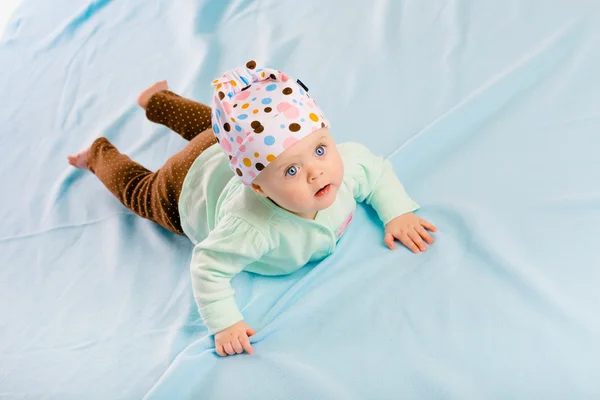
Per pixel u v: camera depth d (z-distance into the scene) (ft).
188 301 4.65
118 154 5.60
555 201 4.28
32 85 7.34
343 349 3.90
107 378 4.23
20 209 5.94
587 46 5.19
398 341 3.84
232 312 4.17
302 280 4.38
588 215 4.14
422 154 4.95
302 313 4.18
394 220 4.50
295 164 3.66
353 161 4.48
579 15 5.45
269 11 6.89
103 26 7.68
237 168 3.86
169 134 6.08
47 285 5.15
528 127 4.87
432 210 4.58
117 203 5.69
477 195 4.54
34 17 8.27
